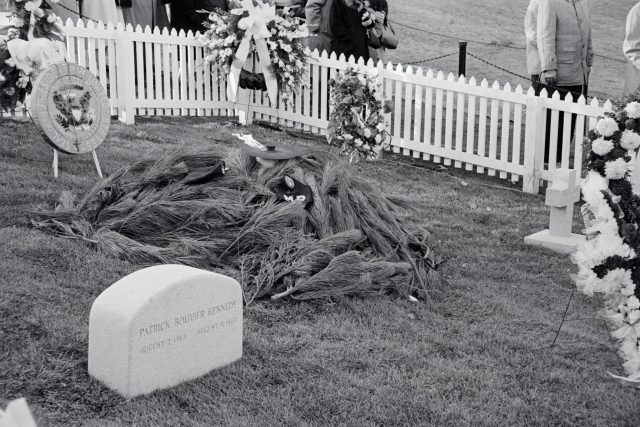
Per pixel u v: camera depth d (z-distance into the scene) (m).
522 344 6.08
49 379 4.86
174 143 11.31
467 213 9.84
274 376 5.24
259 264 6.82
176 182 7.61
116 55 12.35
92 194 7.53
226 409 4.78
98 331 4.85
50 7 9.77
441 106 12.08
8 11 9.59
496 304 6.90
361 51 13.28
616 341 6.17
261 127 13.38
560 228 8.85
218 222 7.18
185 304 4.98
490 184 11.57
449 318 6.57
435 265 7.68
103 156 9.94
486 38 18.70
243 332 5.80
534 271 7.95
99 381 4.89
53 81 8.32
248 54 13.14
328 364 5.47
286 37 12.77
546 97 11.14
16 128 10.70
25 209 7.46
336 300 6.55
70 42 11.89
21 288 5.82
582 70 12.18
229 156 7.89
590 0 18.17
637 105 5.72
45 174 8.77
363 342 5.86
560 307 6.99
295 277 6.61
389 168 11.82
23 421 2.42
